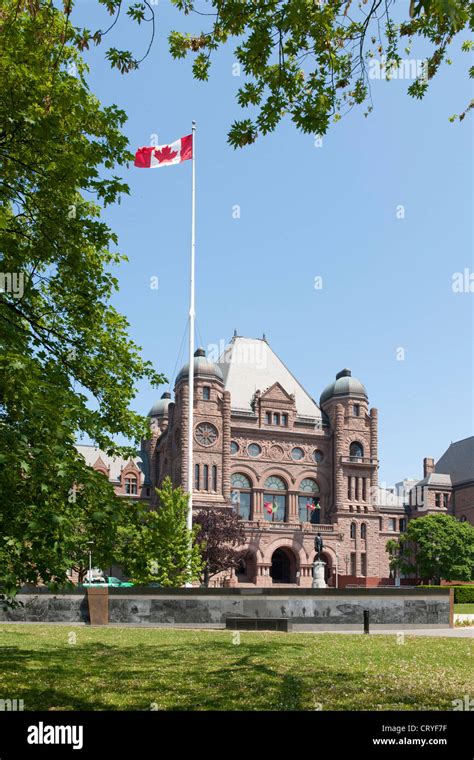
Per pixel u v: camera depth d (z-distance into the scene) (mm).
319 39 13344
